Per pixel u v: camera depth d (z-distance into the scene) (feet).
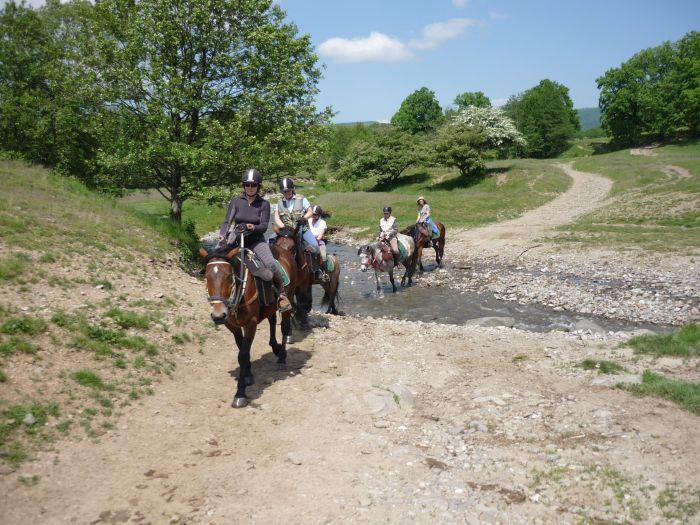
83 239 41.93
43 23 85.81
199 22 59.00
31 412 18.52
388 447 19.61
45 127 73.20
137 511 15.02
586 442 19.33
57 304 27.81
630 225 98.37
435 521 14.96
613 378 25.25
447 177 204.44
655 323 46.09
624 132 300.20
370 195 157.17
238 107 63.62
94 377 21.99
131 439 18.94
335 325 36.99
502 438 20.24
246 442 19.76
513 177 182.29
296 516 15.16
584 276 64.75
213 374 26.37
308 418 21.93
